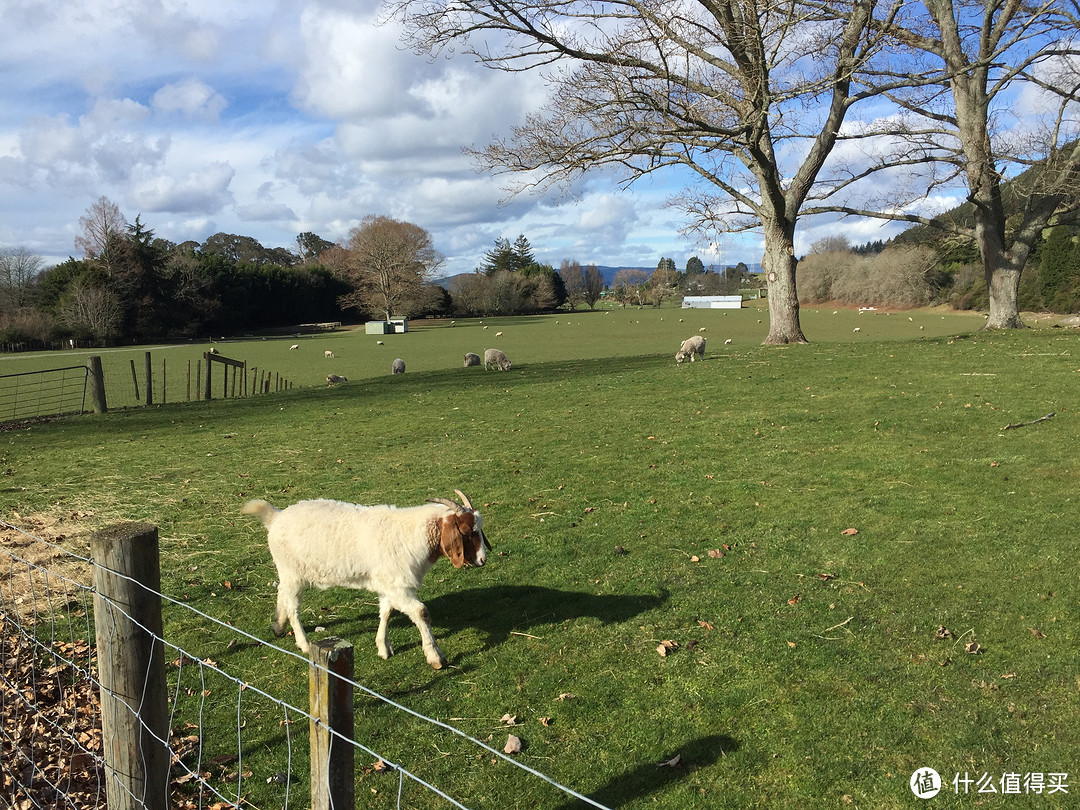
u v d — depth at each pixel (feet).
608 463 39.34
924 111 94.17
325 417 61.05
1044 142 85.71
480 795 14.40
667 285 503.20
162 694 11.94
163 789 12.10
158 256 282.56
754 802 13.80
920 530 26.68
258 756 15.80
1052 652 18.08
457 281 408.46
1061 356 62.44
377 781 14.94
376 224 335.47
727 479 34.91
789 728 15.85
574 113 78.07
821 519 28.63
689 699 17.11
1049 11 70.95
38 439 56.08
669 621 20.95
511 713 16.97
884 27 71.20
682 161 84.74
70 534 31.17
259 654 20.36
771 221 91.71
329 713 9.74
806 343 90.63
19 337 235.61
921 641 19.04
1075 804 13.21
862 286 349.00
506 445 45.52
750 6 69.15
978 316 253.85
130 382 116.88
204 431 56.90
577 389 68.13
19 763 15.55
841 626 20.07
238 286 317.83
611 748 15.57
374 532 19.43
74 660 19.86
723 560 25.32
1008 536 25.36
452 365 135.23
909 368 62.39
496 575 25.18
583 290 463.42
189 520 32.91
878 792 13.85
